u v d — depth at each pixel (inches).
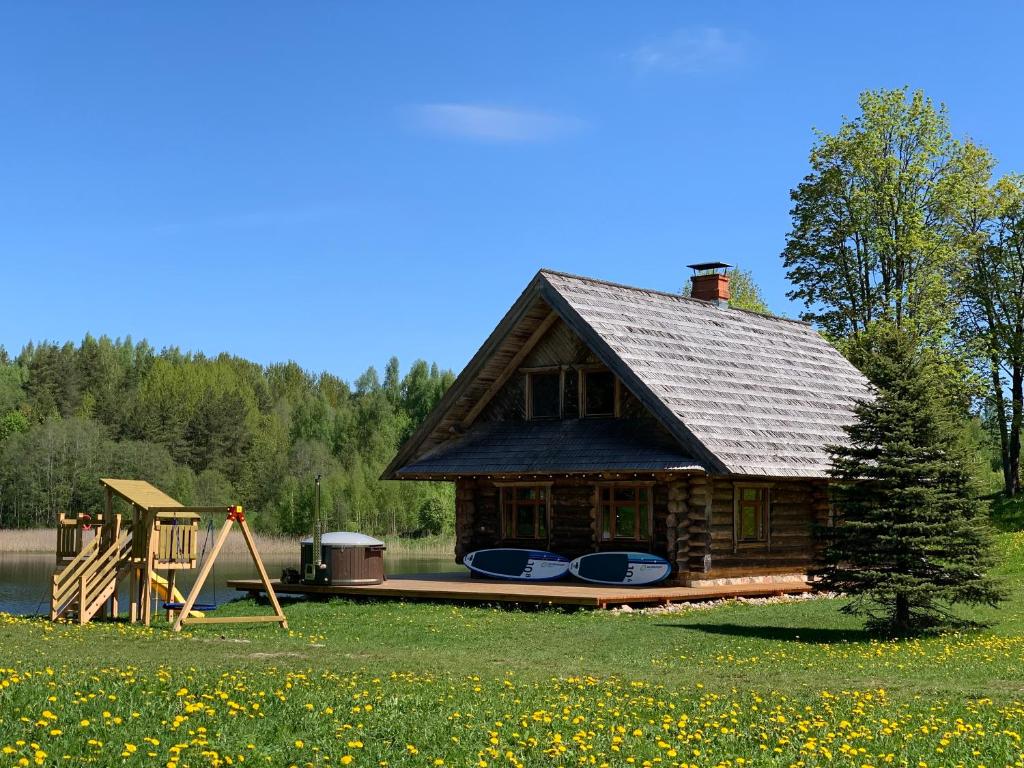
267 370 7367.1
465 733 455.2
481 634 865.5
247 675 578.9
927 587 847.7
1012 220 2208.4
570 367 1262.3
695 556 1133.7
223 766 398.9
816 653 773.9
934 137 2102.6
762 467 1124.5
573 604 1013.2
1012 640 842.2
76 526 1034.1
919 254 2062.0
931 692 610.2
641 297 1346.0
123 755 395.2
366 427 5128.0
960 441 886.4
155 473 3804.1
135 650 730.2
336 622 956.0
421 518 3144.7
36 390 5054.1
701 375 1242.0
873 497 884.6
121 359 6584.6
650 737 469.4
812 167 2142.0
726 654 764.0
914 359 920.9
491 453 1264.8
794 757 438.0
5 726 417.1
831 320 2138.3
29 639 778.8
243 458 4397.1
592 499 1224.8
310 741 434.3
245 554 2404.0
